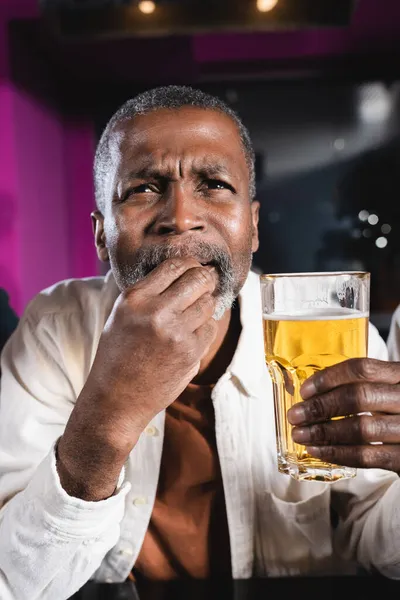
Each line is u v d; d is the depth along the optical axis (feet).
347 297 2.28
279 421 2.43
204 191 2.79
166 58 13.46
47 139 14.55
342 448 2.12
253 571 3.33
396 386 2.12
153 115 2.75
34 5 11.71
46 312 3.48
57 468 2.19
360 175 14.62
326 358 2.24
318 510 3.30
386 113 14.43
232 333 3.39
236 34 13.26
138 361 1.97
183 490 3.24
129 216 2.73
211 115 2.80
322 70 13.89
